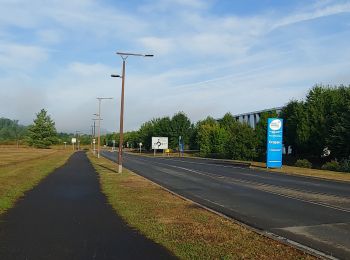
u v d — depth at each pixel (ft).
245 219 40.50
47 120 395.55
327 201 54.60
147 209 42.96
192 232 32.07
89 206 44.93
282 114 186.50
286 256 25.66
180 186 73.00
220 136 253.85
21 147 385.91
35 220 36.70
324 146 154.30
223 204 50.96
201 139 266.16
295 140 167.12
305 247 28.60
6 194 52.70
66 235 30.83
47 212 40.96
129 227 33.86
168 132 340.18
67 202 47.96
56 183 70.33
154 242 28.71
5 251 26.14
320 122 156.15
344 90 159.84
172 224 35.14
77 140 483.10
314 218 41.19
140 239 29.58
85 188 63.21
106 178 82.53
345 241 31.09
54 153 244.42
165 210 42.52
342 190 70.49
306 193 64.23
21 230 32.53
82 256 25.12
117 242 28.68
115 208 43.60
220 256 25.27
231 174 104.42
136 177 86.07
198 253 25.85
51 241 28.91
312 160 166.30
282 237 32.24
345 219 40.63
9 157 170.09
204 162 173.37
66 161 153.17
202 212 41.78
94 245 27.81
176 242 28.68
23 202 47.67
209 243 28.55
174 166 138.41
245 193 63.26
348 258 26.30
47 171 96.73
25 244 27.99
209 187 71.72
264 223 38.37
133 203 47.19
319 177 100.27
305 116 161.89
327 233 33.96
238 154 195.93
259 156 186.19
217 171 115.44
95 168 116.16
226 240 29.60
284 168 131.85
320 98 160.97
